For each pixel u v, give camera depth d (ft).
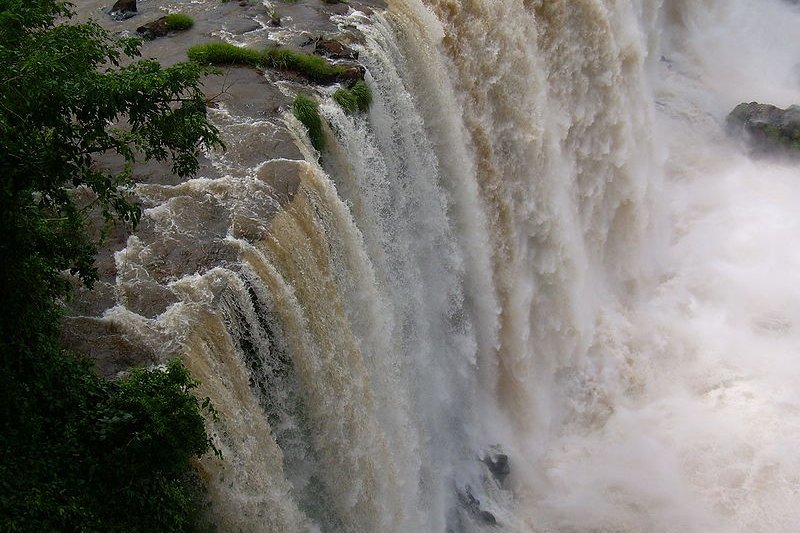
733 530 71.15
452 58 78.13
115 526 38.70
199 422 40.78
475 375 79.25
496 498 74.18
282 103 67.97
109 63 74.74
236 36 80.23
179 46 79.10
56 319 42.91
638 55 97.14
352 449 56.13
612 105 94.27
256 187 58.29
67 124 37.58
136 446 39.24
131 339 47.78
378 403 61.36
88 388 41.60
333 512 56.80
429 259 73.72
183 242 54.29
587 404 84.17
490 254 80.23
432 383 71.92
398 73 75.66
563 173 88.43
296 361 52.80
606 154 95.25
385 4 80.28
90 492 38.81
